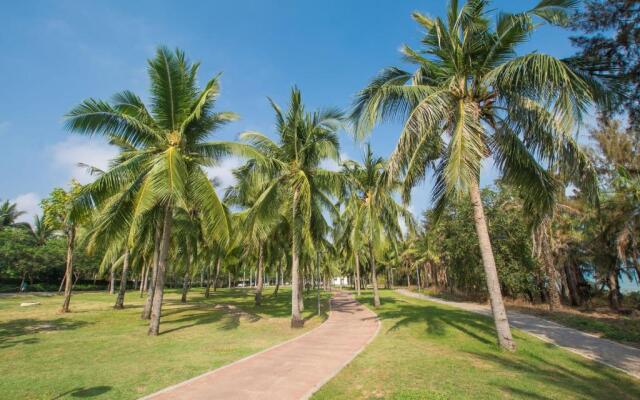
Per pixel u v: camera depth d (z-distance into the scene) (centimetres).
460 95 988
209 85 1280
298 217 1611
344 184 1755
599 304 2550
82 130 1188
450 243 2684
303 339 1156
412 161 990
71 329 1373
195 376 718
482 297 2831
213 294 4291
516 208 2373
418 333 1162
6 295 3722
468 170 830
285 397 586
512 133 1001
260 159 1376
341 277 9588
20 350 979
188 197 1361
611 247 1983
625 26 813
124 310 2111
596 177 883
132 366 801
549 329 1350
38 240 4741
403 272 6788
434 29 1029
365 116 967
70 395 602
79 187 1936
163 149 1332
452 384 607
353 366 775
